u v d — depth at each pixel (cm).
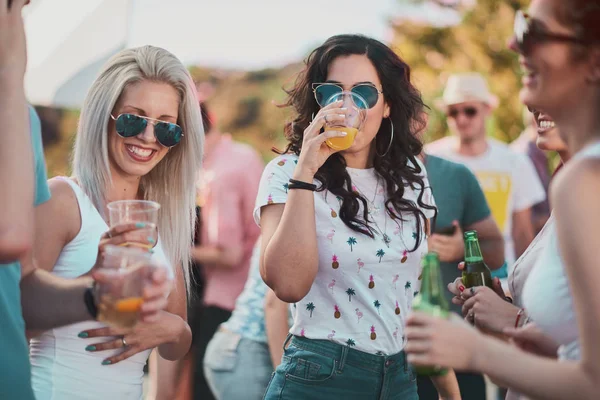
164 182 312
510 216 567
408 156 322
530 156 620
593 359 178
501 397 507
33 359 268
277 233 285
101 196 287
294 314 307
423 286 222
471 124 568
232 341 433
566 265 183
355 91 302
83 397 267
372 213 308
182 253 314
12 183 201
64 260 273
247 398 425
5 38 205
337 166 305
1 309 216
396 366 304
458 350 194
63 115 912
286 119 327
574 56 193
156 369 349
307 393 294
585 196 180
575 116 198
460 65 965
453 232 434
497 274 453
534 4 200
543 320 212
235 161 561
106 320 222
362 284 298
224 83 1159
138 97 288
